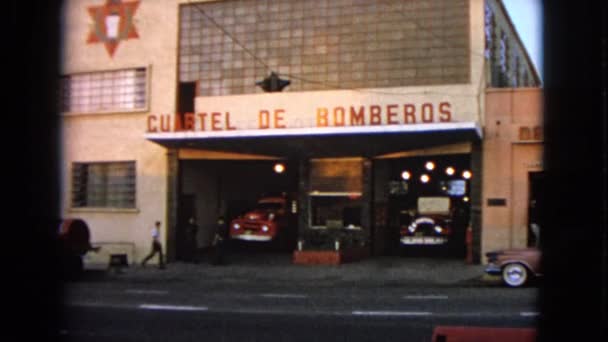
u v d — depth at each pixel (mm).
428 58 22641
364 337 10070
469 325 10945
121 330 10836
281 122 23359
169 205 25312
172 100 25391
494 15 24609
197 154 25453
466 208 25281
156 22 25844
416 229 24641
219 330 10844
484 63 22078
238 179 29438
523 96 21844
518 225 21734
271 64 24453
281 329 10867
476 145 22250
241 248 28734
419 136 21891
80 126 26641
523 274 17484
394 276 20047
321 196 24672
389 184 25578
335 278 20016
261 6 24750
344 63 23578
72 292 16703
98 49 26484
